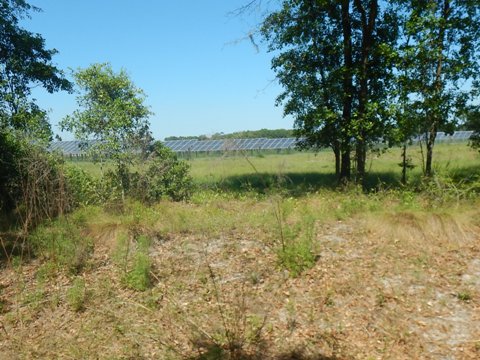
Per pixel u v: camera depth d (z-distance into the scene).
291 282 6.21
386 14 13.27
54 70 15.02
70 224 8.20
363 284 6.04
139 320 5.50
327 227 8.17
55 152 10.38
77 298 5.91
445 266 6.50
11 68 14.05
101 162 11.70
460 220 7.59
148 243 7.57
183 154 44.59
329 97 14.28
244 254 7.10
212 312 5.59
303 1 13.23
